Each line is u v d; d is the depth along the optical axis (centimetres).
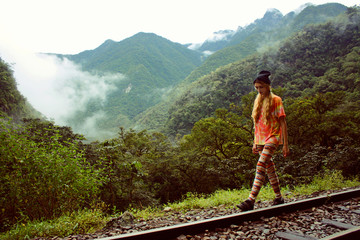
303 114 2844
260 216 258
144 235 190
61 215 344
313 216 267
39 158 349
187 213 331
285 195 423
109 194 1130
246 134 2759
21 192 337
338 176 568
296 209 288
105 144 1017
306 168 895
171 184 3044
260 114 311
